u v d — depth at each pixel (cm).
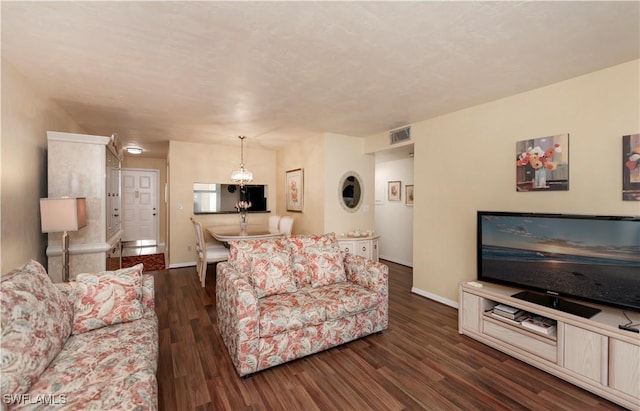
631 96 212
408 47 197
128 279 207
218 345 251
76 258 289
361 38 186
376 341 259
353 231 486
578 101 239
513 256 246
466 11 159
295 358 221
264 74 240
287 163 575
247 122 390
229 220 584
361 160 493
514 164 282
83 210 263
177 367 218
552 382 202
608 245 197
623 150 214
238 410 175
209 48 199
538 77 243
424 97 292
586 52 202
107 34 182
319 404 180
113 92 280
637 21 166
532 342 222
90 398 122
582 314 203
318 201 473
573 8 155
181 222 536
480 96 288
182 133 457
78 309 185
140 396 126
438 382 202
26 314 139
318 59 214
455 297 339
